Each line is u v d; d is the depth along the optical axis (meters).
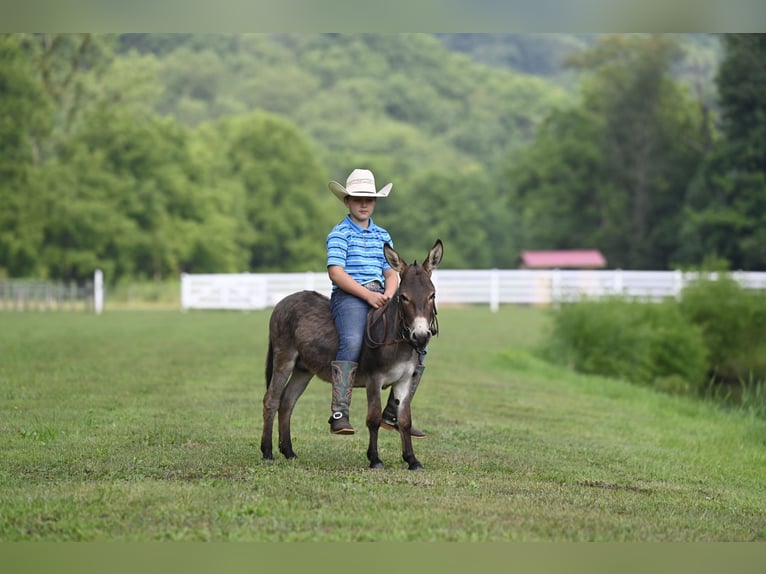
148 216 65.94
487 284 39.41
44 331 25.19
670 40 72.81
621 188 72.50
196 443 9.41
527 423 12.32
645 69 72.12
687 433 12.95
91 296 40.41
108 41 70.50
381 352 8.01
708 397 18.52
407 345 7.95
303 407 12.45
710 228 61.09
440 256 8.03
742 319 22.05
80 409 11.48
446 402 13.77
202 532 6.20
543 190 75.06
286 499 7.00
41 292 42.12
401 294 7.77
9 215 60.53
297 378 8.71
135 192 65.81
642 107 72.25
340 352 8.04
